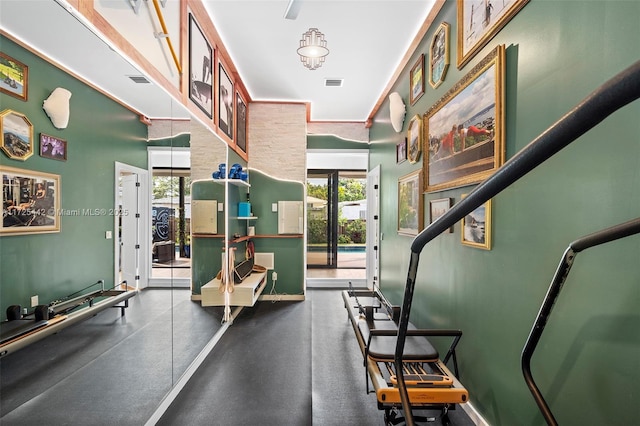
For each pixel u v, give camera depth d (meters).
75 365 1.46
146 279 2.08
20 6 1.14
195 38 2.84
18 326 1.16
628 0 1.10
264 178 5.14
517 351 1.68
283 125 5.13
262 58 3.65
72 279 1.42
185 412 2.23
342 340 3.49
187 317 2.77
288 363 2.96
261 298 5.14
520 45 1.67
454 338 2.37
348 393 2.47
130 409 1.90
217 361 3.00
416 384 1.85
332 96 4.77
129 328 1.90
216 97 3.41
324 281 6.09
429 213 2.91
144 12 1.98
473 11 2.12
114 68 1.69
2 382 1.11
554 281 1.21
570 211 1.35
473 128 2.10
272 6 2.76
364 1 2.70
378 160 5.17
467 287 2.21
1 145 1.07
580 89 1.30
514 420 1.70
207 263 3.26
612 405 1.16
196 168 2.93
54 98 1.30
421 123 3.07
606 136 1.19
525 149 0.47
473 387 2.12
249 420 2.15
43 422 1.30
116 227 1.75
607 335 1.19
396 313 2.95
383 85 4.37
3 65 1.08
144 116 2.02
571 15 1.34
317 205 7.39
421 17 2.91
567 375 1.36
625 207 1.12
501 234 1.83
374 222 5.86
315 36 3.08
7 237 1.10
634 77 0.31
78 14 1.40
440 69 2.65
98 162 1.58
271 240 5.18
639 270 1.08
